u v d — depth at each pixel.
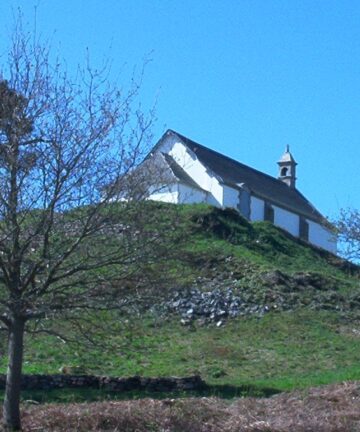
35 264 14.35
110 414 15.88
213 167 58.56
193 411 16.48
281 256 45.97
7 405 14.78
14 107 14.41
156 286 15.01
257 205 61.66
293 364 28.66
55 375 22.25
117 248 14.79
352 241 29.80
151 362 27.98
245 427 15.78
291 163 71.44
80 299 14.67
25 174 14.30
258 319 35.03
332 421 16.47
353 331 34.44
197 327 33.78
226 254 41.09
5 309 14.66
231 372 27.23
